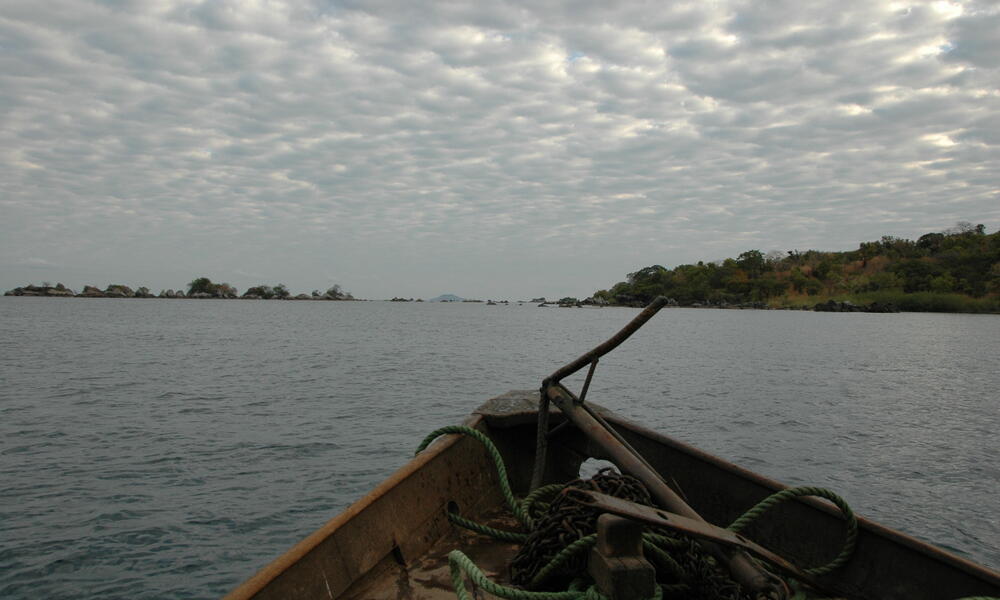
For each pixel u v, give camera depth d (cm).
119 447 1282
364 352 3688
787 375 2770
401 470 430
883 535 342
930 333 6512
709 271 17125
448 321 9394
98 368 2636
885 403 2008
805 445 1423
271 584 287
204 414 1647
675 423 1652
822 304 14350
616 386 2353
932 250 15475
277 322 7619
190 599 684
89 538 820
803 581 343
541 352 3919
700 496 480
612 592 286
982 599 260
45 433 1399
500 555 418
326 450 1280
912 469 1234
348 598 338
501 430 596
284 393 2020
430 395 2028
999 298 12875
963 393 2247
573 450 584
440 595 355
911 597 324
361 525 368
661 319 10544
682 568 342
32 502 944
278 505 950
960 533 920
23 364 2747
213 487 1027
